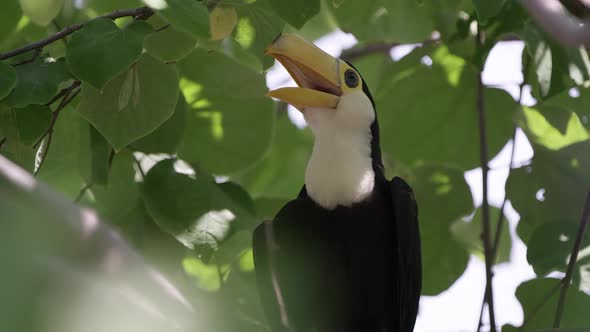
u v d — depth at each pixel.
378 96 12.62
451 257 11.40
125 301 4.02
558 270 9.20
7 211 3.75
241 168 10.76
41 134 8.27
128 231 9.96
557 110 10.10
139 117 8.42
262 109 10.50
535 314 9.72
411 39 11.42
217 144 10.66
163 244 9.94
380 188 9.66
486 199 10.30
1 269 3.47
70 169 10.79
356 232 9.42
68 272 3.95
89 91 8.28
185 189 9.23
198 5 6.98
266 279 9.38
